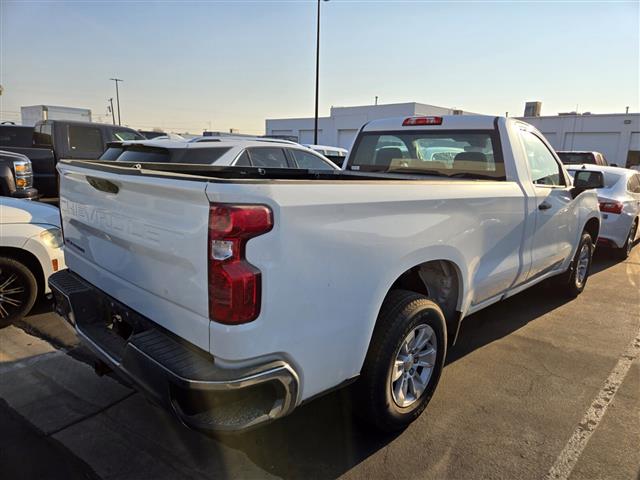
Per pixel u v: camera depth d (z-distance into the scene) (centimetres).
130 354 222
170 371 200
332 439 287
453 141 436
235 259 192
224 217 190
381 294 254
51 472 254
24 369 366
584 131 3775
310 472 259
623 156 3631
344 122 4525
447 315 340
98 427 295
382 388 270
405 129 473
